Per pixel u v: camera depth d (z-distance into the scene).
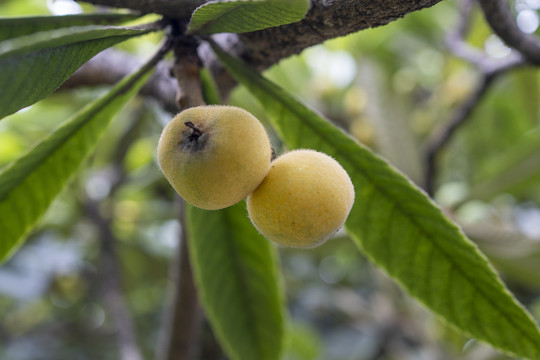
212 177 0.29
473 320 0.36
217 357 0.71
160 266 0.82
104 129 0.35
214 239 0.40
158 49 0.33
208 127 0.29
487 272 0.35
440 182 0.75
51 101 0.68
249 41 0.34
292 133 0.35
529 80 0.67
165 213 0.78
